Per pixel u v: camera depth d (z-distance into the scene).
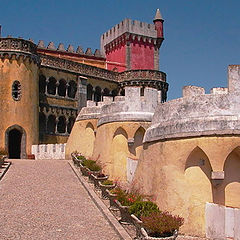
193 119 14.62
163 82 53.69
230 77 14.44
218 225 13.88
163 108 16.27
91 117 31.61
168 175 14.90
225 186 14.07
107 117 24.14
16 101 39.16
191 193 14.42
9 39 39.53
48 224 14.11
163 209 14.80
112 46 61.06
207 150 14.04
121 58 58.53
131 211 13.43
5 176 22.86
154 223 11.31
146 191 16.34
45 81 45.28
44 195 18.55
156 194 15.42
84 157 27.95
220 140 13.88
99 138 25.38
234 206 13.94
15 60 39.56
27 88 39.97
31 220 14.48
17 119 38.97
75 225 14.20
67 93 47.53
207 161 14.39
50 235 12.86
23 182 21.34
